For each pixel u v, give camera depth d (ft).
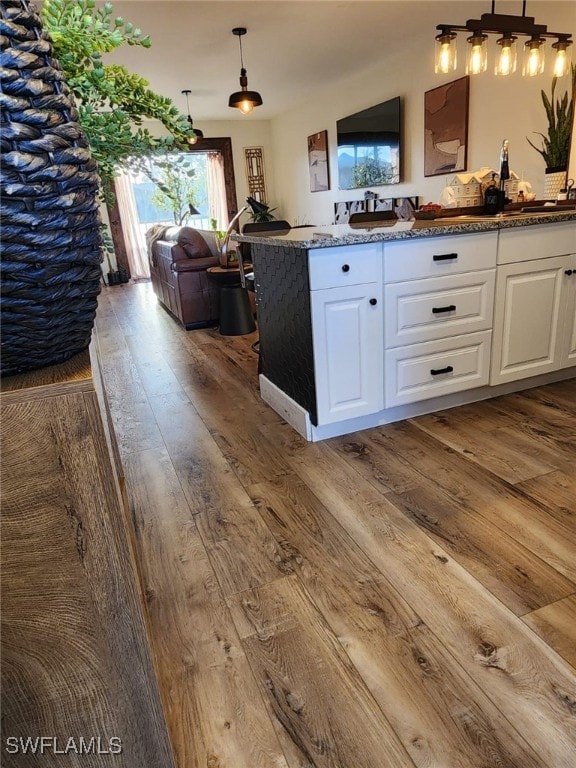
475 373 8.54
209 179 27.63
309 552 5.41
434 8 12.98
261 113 25.68
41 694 2.23
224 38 14.35
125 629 2.31
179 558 5.45
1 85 1.67
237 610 4.70
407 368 7.99
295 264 7.25
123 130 3.04
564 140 11.09
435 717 3.60
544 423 7.97
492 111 13.82
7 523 2.07
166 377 11.49
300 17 13.19
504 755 3.33
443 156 15.75
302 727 3.61
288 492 6.56
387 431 8.07
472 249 7.81
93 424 2.10
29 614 2.16
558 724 3.50
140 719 2.44
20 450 2.04
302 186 25.34
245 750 3.48
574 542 5.28
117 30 3.07
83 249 2.07
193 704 3.82
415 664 4.02
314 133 23.12
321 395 7.52
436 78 15.48
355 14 13.16
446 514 5.87
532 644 4.12
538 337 8.85
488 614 4.44
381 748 3.43
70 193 1.91
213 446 7.98
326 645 4.26
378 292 7.38
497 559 5.10
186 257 15.39
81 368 2.26
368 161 19.38
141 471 7.33
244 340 14.17
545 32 9.20
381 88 18.06
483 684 3.82
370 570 5.08
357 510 6.07
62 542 2.15
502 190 9.49
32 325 2.03
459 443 7.52
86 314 2.34
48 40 1.90
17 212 1.75
